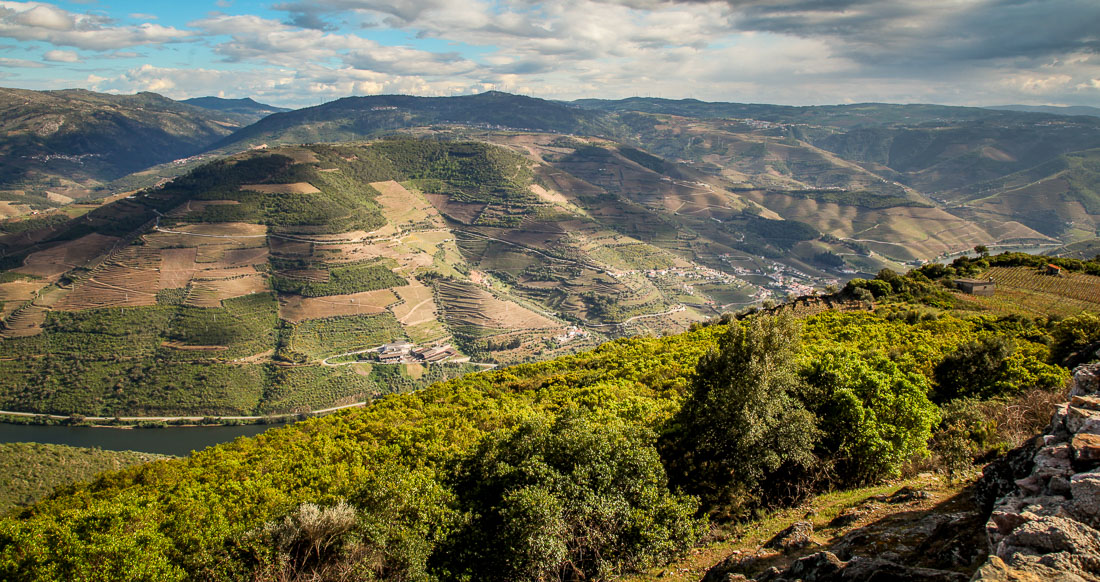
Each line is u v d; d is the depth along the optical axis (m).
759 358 27.12
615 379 57.78
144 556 21.59
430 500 24.27
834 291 100.19
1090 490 9.03
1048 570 7.65
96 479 42.22
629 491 23.17
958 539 11.41
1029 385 35.62
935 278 102.19
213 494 32.19
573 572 21.66
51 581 21.06
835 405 27.72
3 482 80.12
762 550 16.30
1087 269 97.25
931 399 39.19
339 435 47.62
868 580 10.59
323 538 21.06
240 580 21.16
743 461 25.92
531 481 23.36
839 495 23.22
